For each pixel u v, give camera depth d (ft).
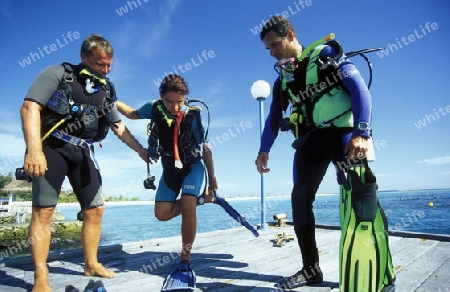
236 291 6.24
